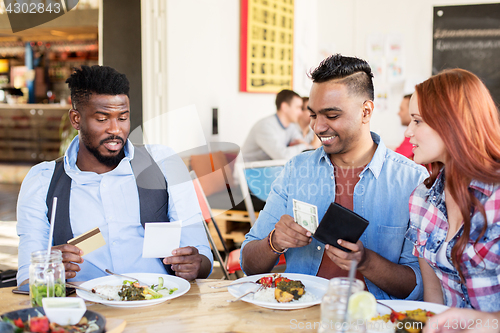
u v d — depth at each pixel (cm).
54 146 809
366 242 153
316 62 559
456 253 115
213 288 135
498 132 110
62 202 152
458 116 110
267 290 124
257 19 420
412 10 532
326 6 552
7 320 96
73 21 579
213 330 106
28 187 154
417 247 132
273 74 454
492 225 111
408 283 138
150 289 125
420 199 133
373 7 540
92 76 144
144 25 324
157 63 325
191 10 346
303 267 158
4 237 433
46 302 100
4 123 830
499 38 514
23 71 873
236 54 411
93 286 131
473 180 113
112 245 155
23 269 142
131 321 111
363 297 89
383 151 156
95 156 153
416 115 120
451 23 525
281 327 107
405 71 541
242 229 307
